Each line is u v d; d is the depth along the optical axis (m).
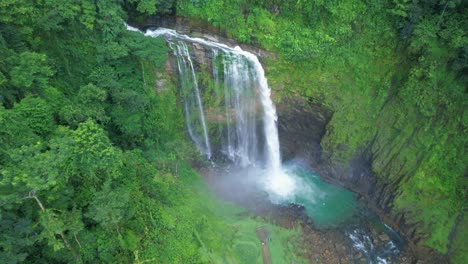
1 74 18.00
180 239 22.81
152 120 29.31
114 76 26.16
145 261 19.94
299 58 32.31
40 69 19.75
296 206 32.12
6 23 20.48
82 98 22.20
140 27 31.41
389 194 31.50
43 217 15.62
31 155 15.01
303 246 27.97
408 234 30.08
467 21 28.14
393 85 31.70
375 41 32.09
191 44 30.70
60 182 17.28
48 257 17.73
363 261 28.11
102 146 18.11
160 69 30.34
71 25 24.80
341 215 31.64
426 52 29.34
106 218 17.08
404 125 31.00
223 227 26.61
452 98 28.95
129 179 23.05
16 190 14.92
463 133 28.72
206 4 31.23
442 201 29.38
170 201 25.22
